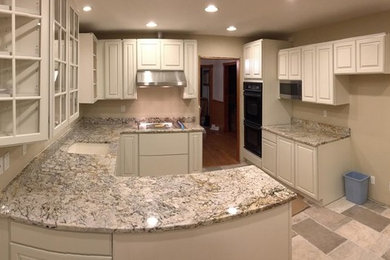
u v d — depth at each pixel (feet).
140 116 16.60
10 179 6.63
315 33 14.78
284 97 15.58
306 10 11.33
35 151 8.38
